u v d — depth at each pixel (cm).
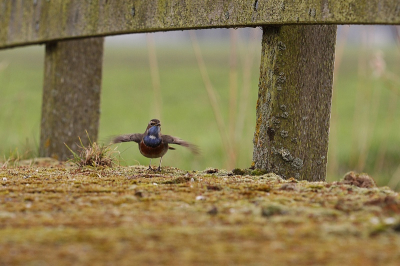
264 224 600
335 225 591
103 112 3809
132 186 790
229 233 566
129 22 1109
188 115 3675
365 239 553
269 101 904
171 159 2303
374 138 2573
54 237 549
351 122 3416
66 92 1326
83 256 500
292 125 898
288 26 882
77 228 579
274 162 908
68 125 1330
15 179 870
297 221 607
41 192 752
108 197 715
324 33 902
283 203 680
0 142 2116
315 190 754
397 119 3344
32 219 612
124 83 5509
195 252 512
